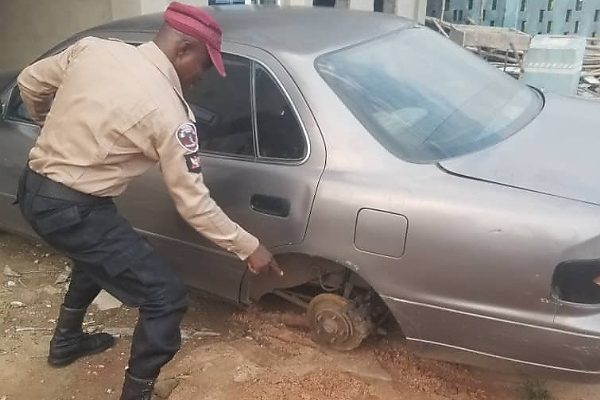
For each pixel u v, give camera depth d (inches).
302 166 110.5
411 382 118.0
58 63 102.3
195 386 119.0
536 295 95.5
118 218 101.6
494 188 99.2
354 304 118.6
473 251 97.7
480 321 100.1
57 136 96.1
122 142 92.8
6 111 150.2
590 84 308.2
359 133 108.2
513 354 100.3
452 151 108.6
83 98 93.2
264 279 122.6
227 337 133.6
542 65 267.4
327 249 108.0
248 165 116.0
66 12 270.4
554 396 114.4
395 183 103.3
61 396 117.6
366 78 116.1
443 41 141.6
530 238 94.7
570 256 93.1
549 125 121.3
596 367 95.5
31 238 157.0
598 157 108.2
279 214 112.0
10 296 148.3
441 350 106.0
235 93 118.6
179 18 94.4
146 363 103.2
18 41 287.9
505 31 347.9
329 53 117.1
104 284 104.4
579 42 264.4
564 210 94.4
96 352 128.6
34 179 98.7
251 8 144.3
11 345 131.6
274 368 123.0
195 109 123.6
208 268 125.3
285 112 112.8
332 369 121.4
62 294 149.5
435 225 99.5
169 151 91.5
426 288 102.2
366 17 139.9
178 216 124.0
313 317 123.4
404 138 109.0
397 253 102.4
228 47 119.5
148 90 91.0
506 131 117.4
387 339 128.3
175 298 102.6
